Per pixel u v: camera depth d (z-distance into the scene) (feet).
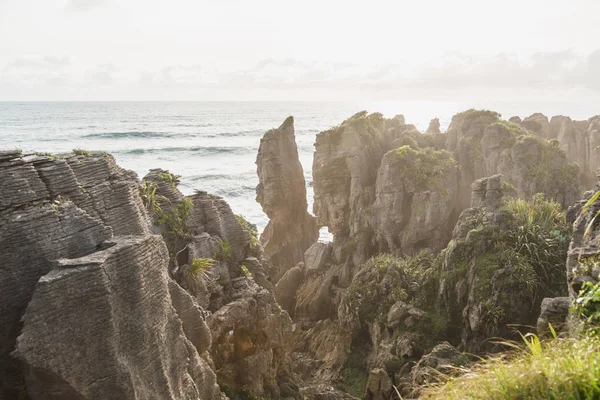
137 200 75.92
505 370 24.68
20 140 563.48
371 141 166.30
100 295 46.01
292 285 157.89
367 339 119.24
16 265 49.73
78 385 44.88
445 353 90.22
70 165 61.52
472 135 165.58
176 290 71.20
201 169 401.08
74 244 53.42
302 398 98.99
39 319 43.16
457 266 104.88
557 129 204.33
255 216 270.26
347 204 163.73
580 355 23.47
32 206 52.24
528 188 147.54
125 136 640.99
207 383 69.46
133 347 49.67
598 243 45.73
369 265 128.16
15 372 49.57
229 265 101.96
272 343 95.66
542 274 98.02
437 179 145.79
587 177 185.47
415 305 110.01
